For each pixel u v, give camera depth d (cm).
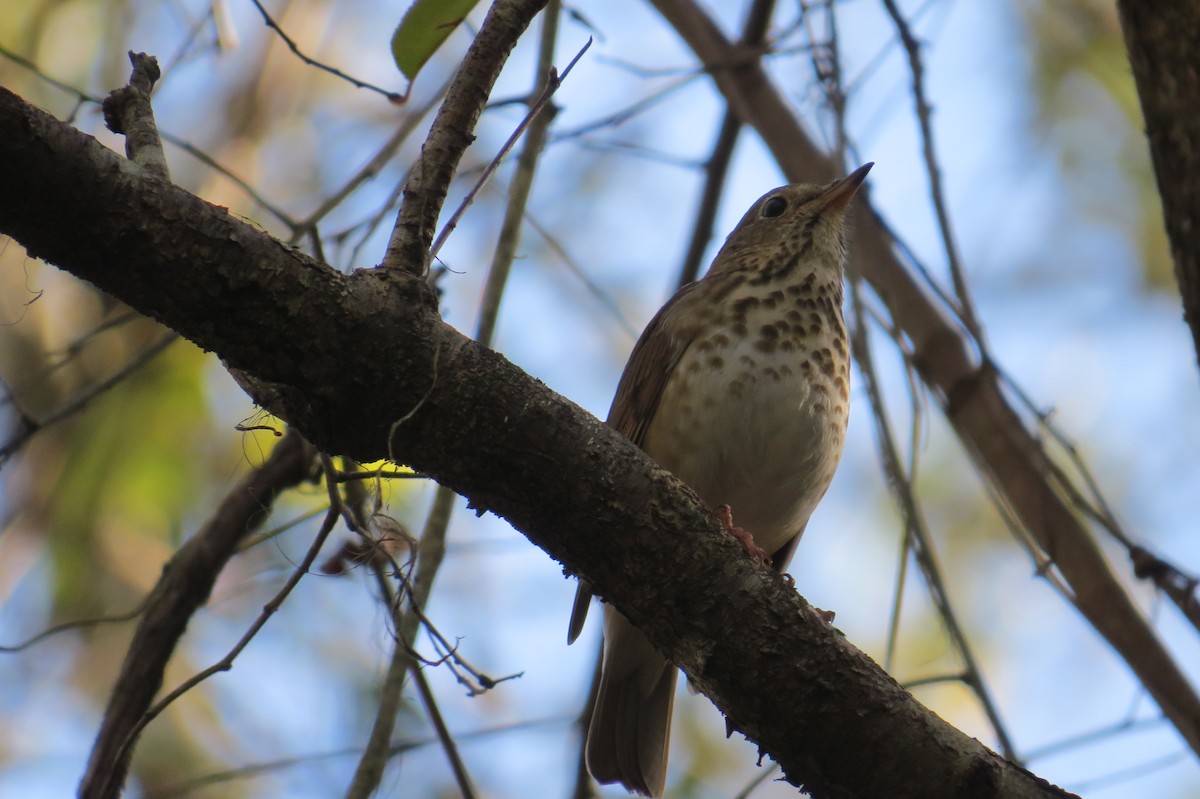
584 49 642
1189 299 702
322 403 555
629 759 957
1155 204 1344
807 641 605
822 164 1056
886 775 609
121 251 509
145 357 927
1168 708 847
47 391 1198
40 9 1245
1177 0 668
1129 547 855
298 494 1152
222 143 1295
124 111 568
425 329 556
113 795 899
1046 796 608
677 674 970
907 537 824
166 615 955
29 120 486
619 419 996
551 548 605
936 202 898
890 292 898
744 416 916
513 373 572
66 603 1247
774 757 627
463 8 654
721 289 971
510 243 874
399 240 564
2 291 1224
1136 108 1320
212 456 1239
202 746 1254
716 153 1161
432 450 571
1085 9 1350
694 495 607
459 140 579
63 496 1222
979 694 808
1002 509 894
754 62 1084
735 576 602
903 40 903
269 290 528
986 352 898
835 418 945
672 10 1115
